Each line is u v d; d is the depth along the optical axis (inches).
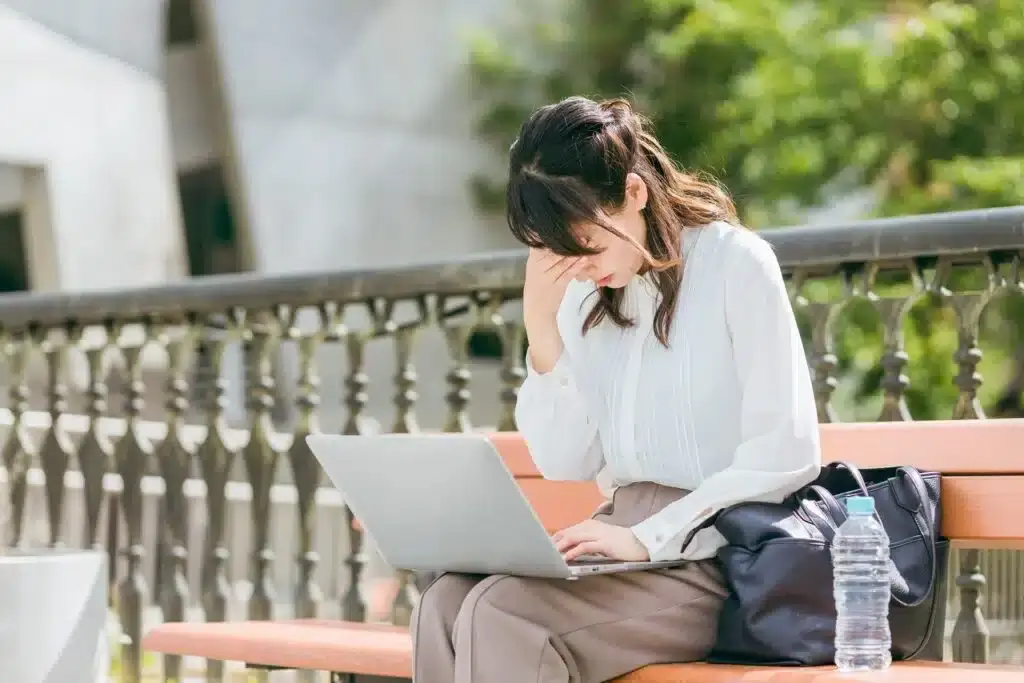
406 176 1091.9
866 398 793.6
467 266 294.0
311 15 1039.6
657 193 201.9
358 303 318.0
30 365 762.2
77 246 823.1
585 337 216.2
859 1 925.2
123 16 858.8
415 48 1109.7
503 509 179.8
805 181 931.3
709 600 196.5
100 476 359.3
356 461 197.0
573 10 1187.3
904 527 197.0
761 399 194.1
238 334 334.3
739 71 1074.7
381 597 356.2
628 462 208.1
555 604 188.4
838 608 184.5
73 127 826.2
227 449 337.1
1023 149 883.4
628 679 193.0
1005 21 840.9
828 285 804.0
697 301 202.2
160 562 344.2
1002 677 170.2
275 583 551.8
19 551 296.4
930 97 864.9
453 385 302.5
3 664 250.1
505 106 1144.2
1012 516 203.8
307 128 1029.8
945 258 245.3
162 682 337.1
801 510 192.4
